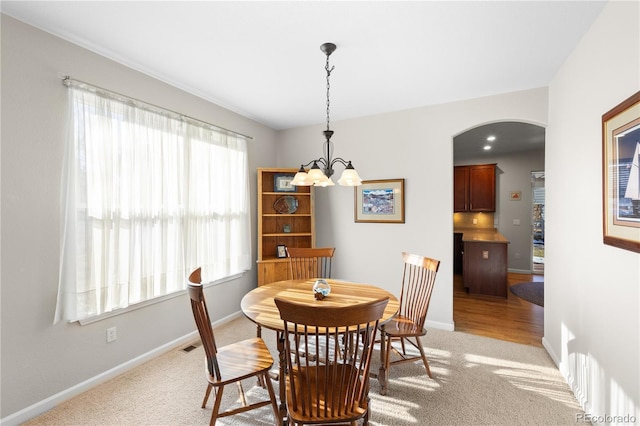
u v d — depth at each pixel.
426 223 3.46
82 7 1.74
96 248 2.16
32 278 1.89
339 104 3.40
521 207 6.29
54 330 1.99
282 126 4.27
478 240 4.67
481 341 3.01
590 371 1.87
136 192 2.43
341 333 1.56
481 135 4.66
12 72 1.80
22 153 1.85
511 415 1.90
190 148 2.93
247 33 2.01
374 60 2.39
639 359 1.38
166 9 1.76
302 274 3.12
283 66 2.49
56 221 2.00
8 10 1.76
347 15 1.82
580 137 2.06
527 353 2.74
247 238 3.70
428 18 1.85
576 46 2.15
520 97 3.00
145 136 2.50
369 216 3.77
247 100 3.26
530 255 6.22
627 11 1.49
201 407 1.98
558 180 2.52
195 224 2.97
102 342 2.26
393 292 3.64
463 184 6.54
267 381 1.74
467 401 2.04
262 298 2.13
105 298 2.19
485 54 2.30
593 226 1.85
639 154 1.35
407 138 3.55
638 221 1.36
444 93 3.09
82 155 2.06
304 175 2.19
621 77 1.54
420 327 2.28
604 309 1.70
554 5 1.73
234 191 3.53
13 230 1.81
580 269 2.04
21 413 1.83
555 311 2.56
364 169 3.81
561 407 1.98
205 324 1.61
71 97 2.04
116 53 2.27
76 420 1.85
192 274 1.81
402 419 1.86
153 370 2.43
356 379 1.42
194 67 2.50
